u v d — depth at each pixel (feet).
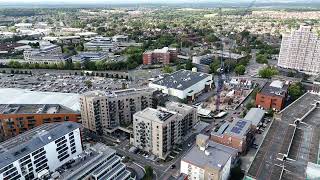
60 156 610.65
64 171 515.91
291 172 597.52
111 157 578.66
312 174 550.77
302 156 653.71
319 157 616.80
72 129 632.79
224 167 588.50
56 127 622.13
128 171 608.60
